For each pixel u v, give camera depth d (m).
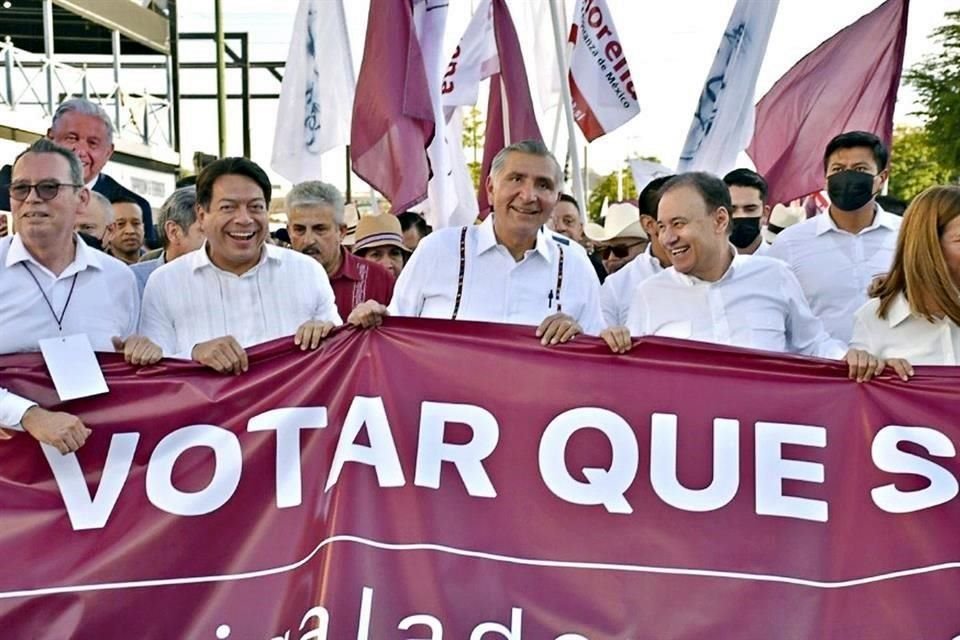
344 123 11.60
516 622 4.93
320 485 5.16
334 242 8.05
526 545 5.05
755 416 5.14
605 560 5.03
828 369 5.15
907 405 5.09
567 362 5.23
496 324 5.27
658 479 5.12
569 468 5.15
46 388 5.20
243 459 5.16
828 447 5.11
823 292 7.40
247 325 5.93
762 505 5.07
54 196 5.28
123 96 25.73
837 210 7.41
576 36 12.20
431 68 10.80
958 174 41.69
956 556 4.90
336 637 4.90
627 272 7.53
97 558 5.02
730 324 6.02
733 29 10.73
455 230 6.30
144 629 4.98
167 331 5.91
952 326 5.38
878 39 10.74
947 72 41.78
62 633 4.94
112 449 5.13
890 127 10.78
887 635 4.85
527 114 10.87
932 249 5.25
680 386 5.19
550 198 5.98
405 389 5.23
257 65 36.91
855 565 4.95
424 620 4.93
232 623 4.98
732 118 10.77
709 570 4.99
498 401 5.21
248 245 5.73
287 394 5.22
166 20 28.11
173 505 5.09
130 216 9.41
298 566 5.05
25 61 21.92
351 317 5.27
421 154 9.97
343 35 11.55
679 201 5.89
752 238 8.09
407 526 5.08
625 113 12.13
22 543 5.01
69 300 5.46
